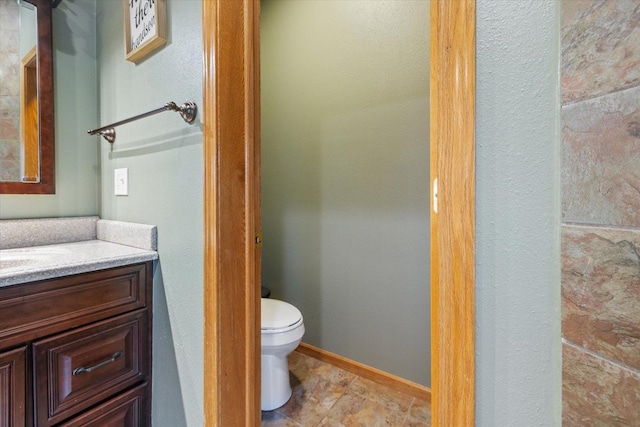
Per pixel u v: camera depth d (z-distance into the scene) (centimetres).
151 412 111
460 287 51
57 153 132
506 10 48
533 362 46
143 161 115
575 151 41
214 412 89
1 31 118
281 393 153
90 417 93
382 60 165
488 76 49
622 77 37
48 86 129
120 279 100
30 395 80
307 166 197
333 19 180
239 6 92
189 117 94
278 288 213
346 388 168
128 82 121
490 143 49
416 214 159
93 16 140
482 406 51
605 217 39
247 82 94
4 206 120
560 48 43
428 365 158
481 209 50
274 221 214
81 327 90
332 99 183
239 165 92
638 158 36
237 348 93
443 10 52
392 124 163
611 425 39
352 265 180
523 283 47
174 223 102
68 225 130
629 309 37
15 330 77
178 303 101
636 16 36
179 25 98
